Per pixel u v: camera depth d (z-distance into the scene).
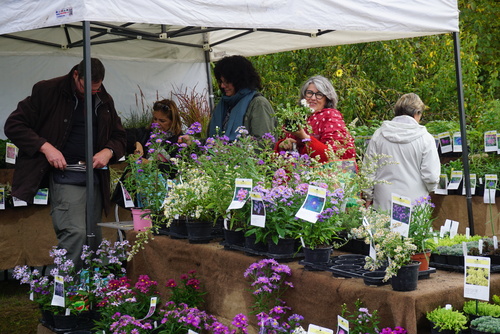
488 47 12.22
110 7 3.61
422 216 3.02
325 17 4.27
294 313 3.12
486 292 2.60
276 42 7.01
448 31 4.86
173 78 7.31
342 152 3.64
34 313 5.70
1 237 5.59
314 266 3.06
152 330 3.62
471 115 9.55
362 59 9.87
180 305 3.56
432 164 4.46
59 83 4.35
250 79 4.95
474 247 3.34
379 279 2.77
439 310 2.62
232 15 3.97
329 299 2.91
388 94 9.86
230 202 3.56
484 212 5.72
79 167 4.34
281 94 9.25
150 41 7.09
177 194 3.81
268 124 4.79
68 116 4.34
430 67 10.14
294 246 3.32
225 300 3.49
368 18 4.43
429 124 6.61
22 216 5.71
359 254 3.44
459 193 5.90
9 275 7.20
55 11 3.75
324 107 4.43
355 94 8.90
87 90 3.73
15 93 6.49
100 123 4.45
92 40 6.67
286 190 3.18
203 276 3.68
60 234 4.36
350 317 2.78
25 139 4.24
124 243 4.00
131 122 6.82
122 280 3.92
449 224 3.93
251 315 3.29
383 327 2.69
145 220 4.25
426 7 4.69
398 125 4.54
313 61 9.93
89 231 3.84
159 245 4.04
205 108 7.24
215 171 3.85
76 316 3.88
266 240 3.31
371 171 3.49
